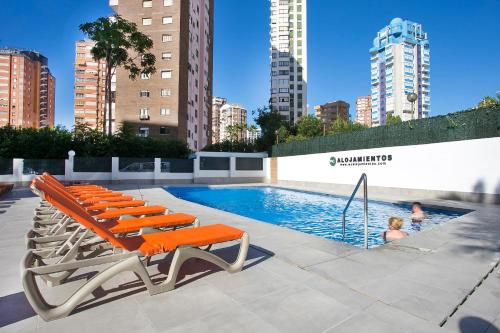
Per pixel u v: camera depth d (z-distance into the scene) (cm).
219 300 271
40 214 591
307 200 1462
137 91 3925
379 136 1486
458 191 1148
